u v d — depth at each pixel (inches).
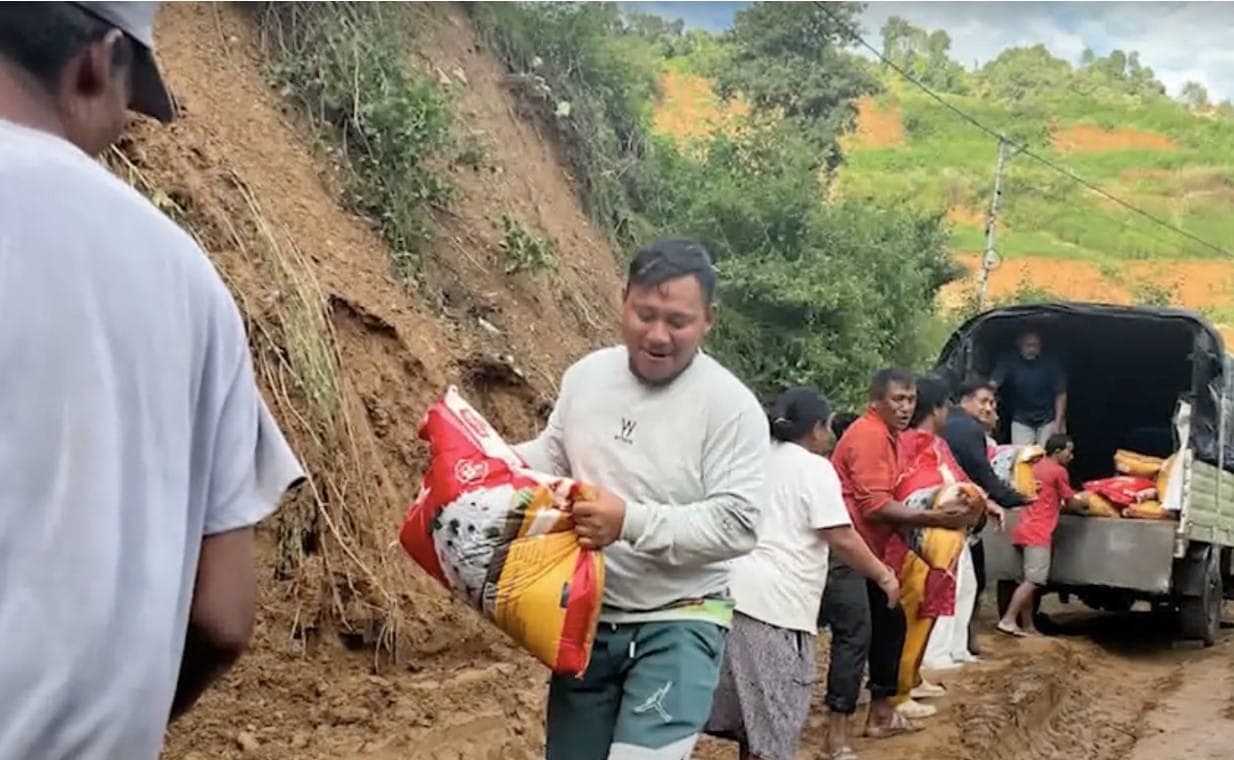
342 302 331.0
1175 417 486.0
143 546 75.2
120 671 74.1
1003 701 348.2
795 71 1146.0
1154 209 3282.5
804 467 227.6
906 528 276.5
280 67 383.9
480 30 541.6
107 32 80.3
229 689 244.1
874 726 309.6
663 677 151.8
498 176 475.2
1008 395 538.6
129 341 75.7
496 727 257.1
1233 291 2765.7
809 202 679.1
